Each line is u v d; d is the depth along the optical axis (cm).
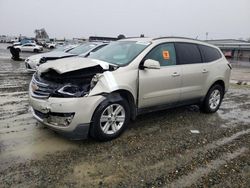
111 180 328
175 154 405
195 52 587
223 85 661
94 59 470
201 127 537
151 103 496
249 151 429
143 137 465
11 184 310
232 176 350
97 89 410
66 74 408
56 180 322
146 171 352
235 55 4488
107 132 435
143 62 474
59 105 390
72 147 412
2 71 1248
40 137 443
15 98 704
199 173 354
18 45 3750
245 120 609
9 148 399
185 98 564
